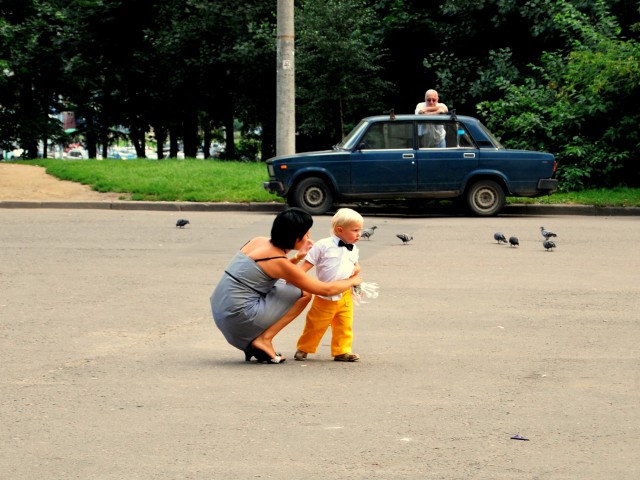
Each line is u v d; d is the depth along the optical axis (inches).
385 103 1482.5
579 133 972.6
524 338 360.8
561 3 1057.5
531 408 265.7
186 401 272.5
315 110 1380.4
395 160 811.4
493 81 1197.7
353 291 324.8
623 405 269.3
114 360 325.4
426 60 1299.2
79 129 2210.9
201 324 387.5
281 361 322.3
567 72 1023.0
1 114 2062.0
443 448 229.9
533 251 596.4
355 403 270.4
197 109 1907.0
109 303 428.5
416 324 386.9
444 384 292.5
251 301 317.7
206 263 542.0
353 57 1333.7
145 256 566.6
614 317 400.5
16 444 232.8
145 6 1798.7
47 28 1932.8
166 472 212.8
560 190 933.8
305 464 218.1
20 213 788.6
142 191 885.2
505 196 820.0
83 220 738.8
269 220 748.0
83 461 220.2
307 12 1373.0
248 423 250.5
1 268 520.4
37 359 326.3
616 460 221.6
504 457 223.6
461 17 1309.1
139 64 1806.1
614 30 1059.3
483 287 470.9
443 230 697.6
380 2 1445.6
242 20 1589.6
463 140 818.2
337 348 324.8
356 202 897.5
